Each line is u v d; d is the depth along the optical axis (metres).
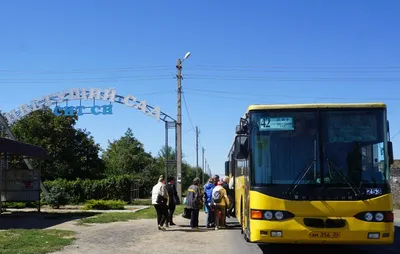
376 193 8.88
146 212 20.91
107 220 17.09
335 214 8.80
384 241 8.77
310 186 8.95
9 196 20.22
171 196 16.19
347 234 8.74
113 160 55.62
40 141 37.12
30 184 20.28
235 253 10.84
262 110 9.44
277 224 8.88
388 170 9.02
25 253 9.96
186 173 71.44
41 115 38.44
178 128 28.62
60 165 38.03
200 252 10.93
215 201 15.27
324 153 9.12
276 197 8.98
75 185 28.53
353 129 9.23
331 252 11.20
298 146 9.22
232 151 17.45
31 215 18.81
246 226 11.02
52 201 23.08
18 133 37.38
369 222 8.77
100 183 28.81
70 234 13.27
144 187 41.59
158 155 73.00
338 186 8.92
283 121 9.36
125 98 26.11
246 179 10.75
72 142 39.94
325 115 9.31
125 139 60.16
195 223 15.47
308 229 8.80
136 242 12.27
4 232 13.16
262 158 9.24
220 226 15.49
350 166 9.02
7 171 20.33
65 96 26.00
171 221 16.19
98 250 10.94
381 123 9.24
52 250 10.60
